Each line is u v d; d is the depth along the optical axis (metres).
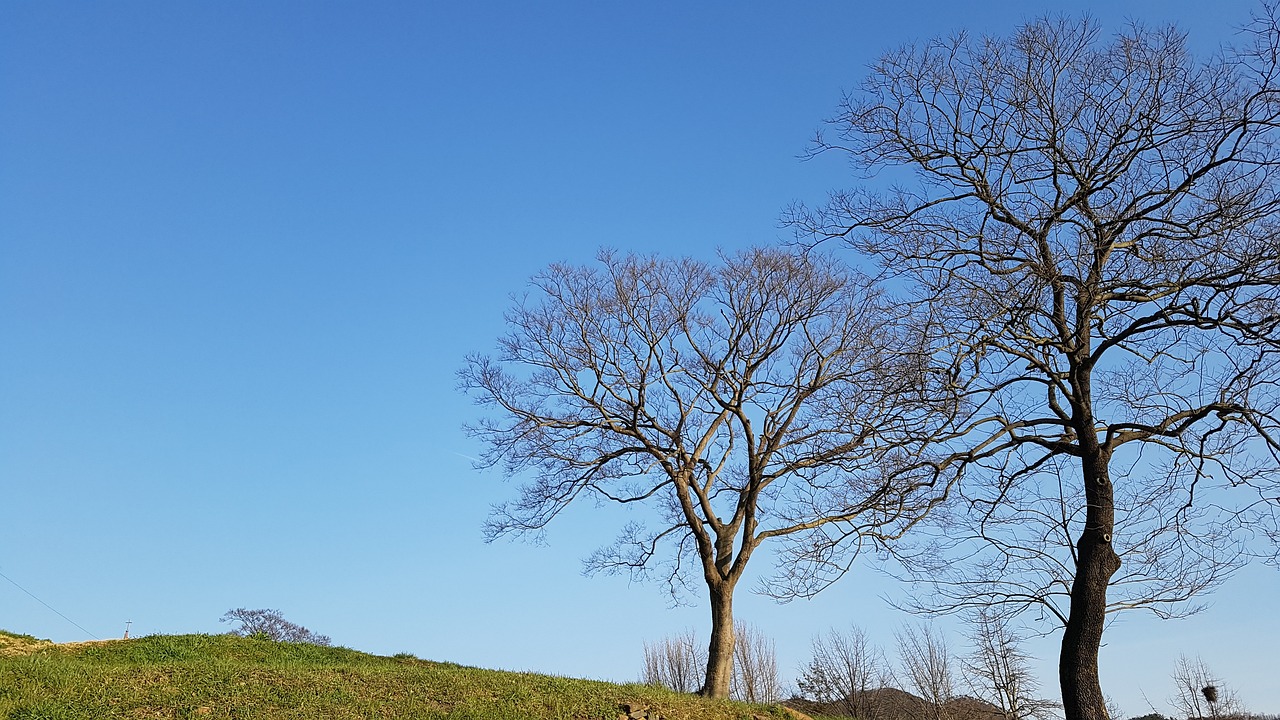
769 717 18.73
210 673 17.45
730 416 25.08
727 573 23.09
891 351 14.44
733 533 23.56
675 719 17.38
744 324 24.70
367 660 23.86
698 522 23.58
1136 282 12.31
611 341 24.94
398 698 16.94
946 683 28.69
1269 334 11.60
